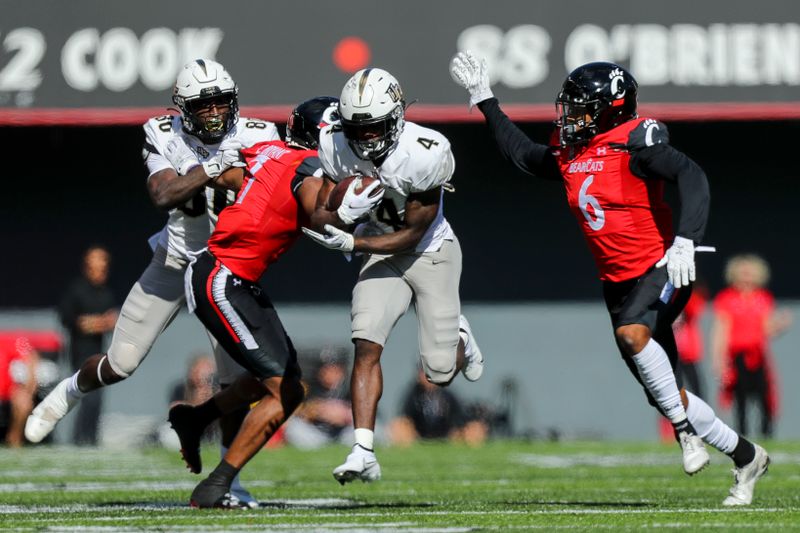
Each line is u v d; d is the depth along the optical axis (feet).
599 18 147.33
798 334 162.20
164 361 159.53
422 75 146.72
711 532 45.75
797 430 161.68
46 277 162.50
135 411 158.61
